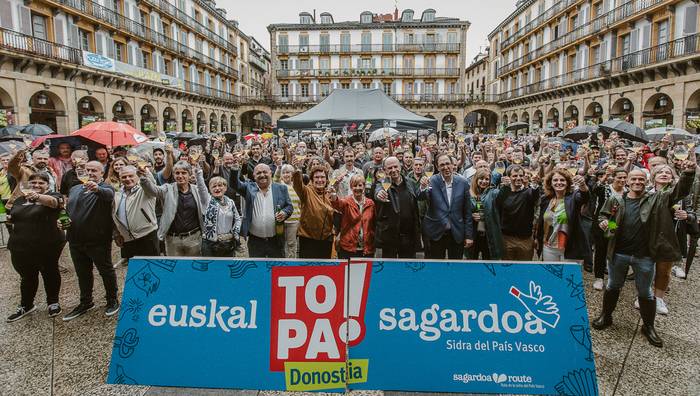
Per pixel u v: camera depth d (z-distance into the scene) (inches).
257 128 1878.7
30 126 409.1
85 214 165.0
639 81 800.9
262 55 2079.2
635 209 148.6
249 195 172.7
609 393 120.3
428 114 1620.3
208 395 109.9
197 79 1311.5
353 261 113.0
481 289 111.8
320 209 171.3
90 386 123.4
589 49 992.2
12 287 205.6
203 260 116.0
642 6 796.0
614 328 160.1
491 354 108.9
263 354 111.1
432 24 1685.5
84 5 791.1
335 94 470.9
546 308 110.6
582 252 163.8
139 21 994.7
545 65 1236.5
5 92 613.6
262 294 113.4
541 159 234.1
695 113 679.7
